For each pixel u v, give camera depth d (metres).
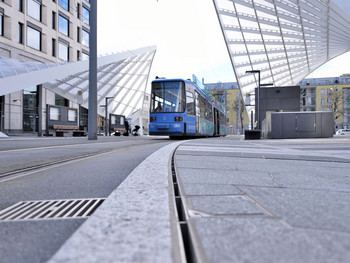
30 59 26.83
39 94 28.31
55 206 1.87
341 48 37.12
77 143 10.38
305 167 3.64
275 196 1.87
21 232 1.36
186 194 1.86
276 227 1.17
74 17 34.28
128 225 1.21
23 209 1.81
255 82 43.41
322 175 2.98
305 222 1.25
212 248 0.93
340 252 0.91
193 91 16.31
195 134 16.48
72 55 33.84
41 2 28.34
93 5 12.66
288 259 0.85
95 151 6.52
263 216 1.34
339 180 2.66
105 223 1.24
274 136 17.02
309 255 0.88
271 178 2.71
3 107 23.64
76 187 2.49
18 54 25.22
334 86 88.75
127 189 2.01
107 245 0.99
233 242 0.99
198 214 1.36
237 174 2.91
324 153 5.92
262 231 1.11
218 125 27.09
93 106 13.12
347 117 87.06
